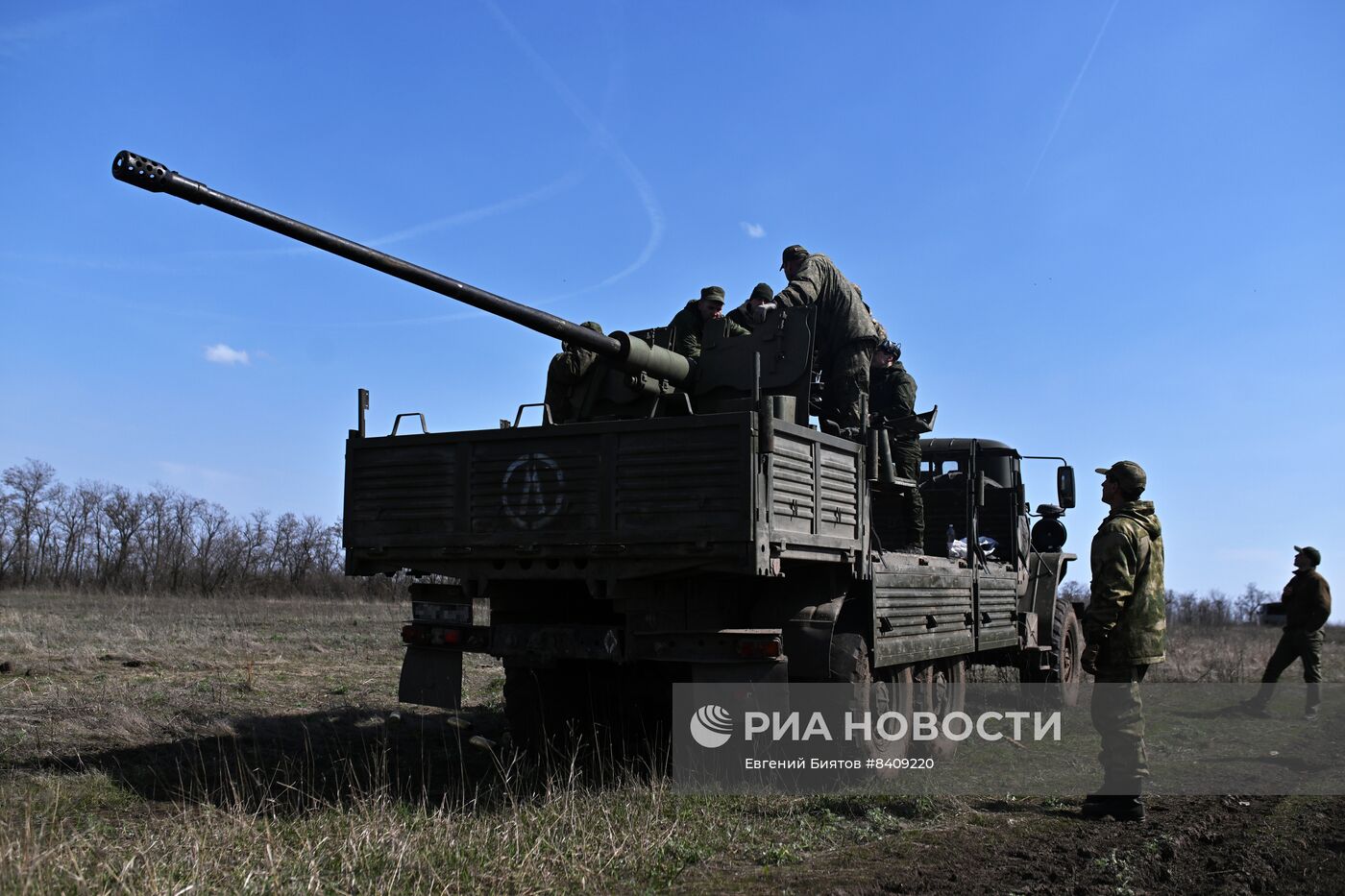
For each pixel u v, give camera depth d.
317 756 7.84
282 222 5.55
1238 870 5.14
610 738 7.56
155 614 25.09
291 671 12.91
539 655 6.91
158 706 9.64
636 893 4.53
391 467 7.30
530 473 6.77
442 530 7.06
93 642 15.42
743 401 7.52
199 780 6.77
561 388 8.28
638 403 8.02
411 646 7.43
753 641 6.34
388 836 4.97
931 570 8.50
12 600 32.91
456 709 7.23
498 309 6.52
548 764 7.07
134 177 4.98
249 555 47.84
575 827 5.36
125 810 6.02
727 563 6.18
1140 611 6.27
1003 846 5.55
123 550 47.41
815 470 6.86
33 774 6.72
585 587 7.61
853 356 9.09
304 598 40.66
